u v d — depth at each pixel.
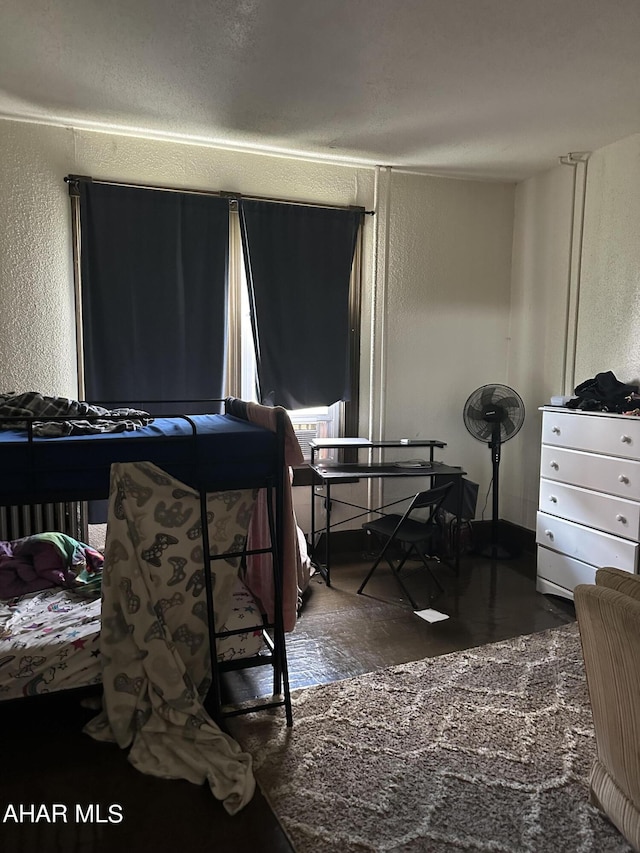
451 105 3.17
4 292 3.50
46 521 3.44
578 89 2.98
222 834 1.83
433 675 2.75
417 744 2.26
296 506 4.29
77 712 2.45
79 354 3.67
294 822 1.87
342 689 2.63
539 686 2.66
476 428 4.30
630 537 3.14
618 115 3.31
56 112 3.32
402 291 4.43
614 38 2.50
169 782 2.04
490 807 1.95
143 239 3.68
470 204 4.55
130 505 2.20
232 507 2.39
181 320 3.79
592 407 3.46
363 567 4.18
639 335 3.63
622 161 3.70
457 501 4.29
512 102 3.13
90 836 1.82
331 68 2.77
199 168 3.85
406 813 1.92
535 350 4.50
